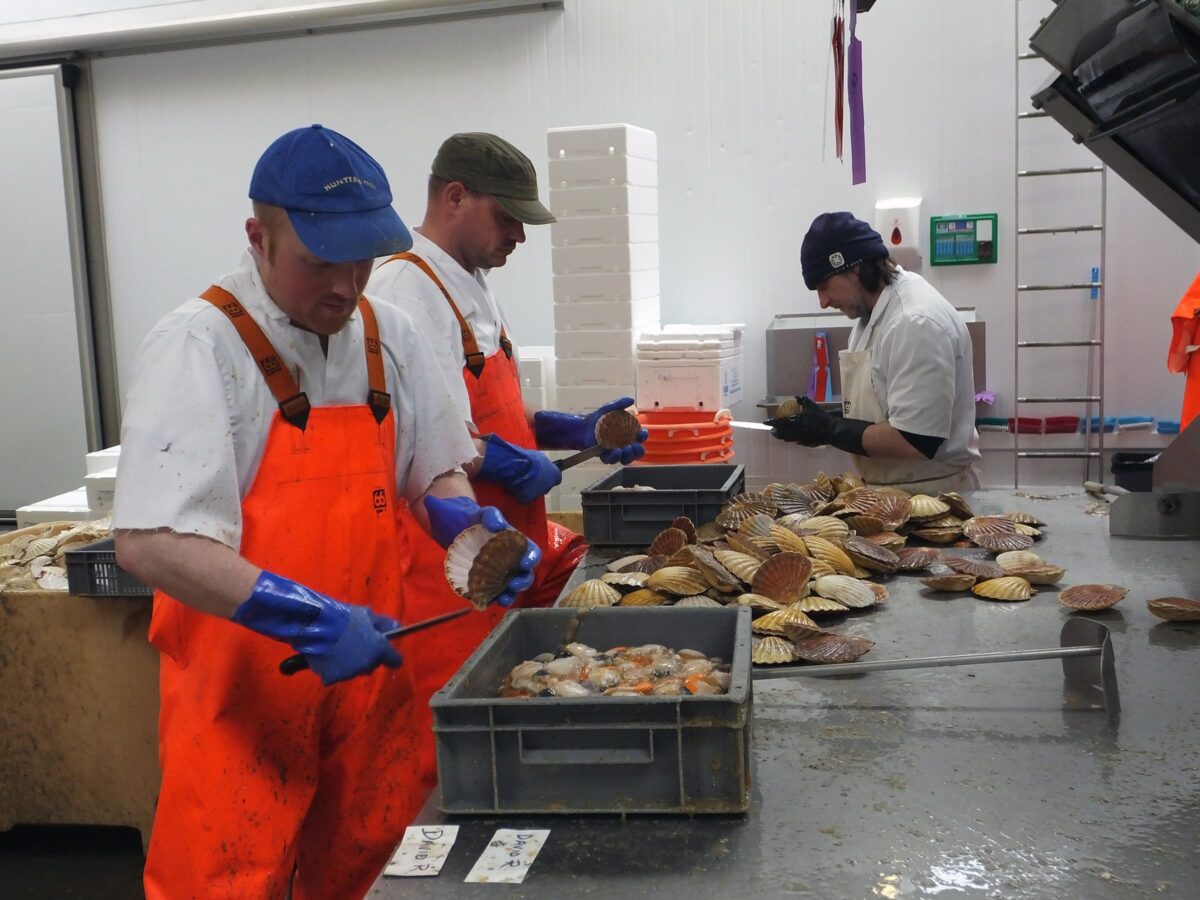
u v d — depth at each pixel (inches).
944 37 203.5
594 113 221.3
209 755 66.6
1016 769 56.2
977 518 105.6
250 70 235.8
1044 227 204.4
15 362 253.3
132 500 61.1
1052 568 89.0
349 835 74.0
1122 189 201.2
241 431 65.4
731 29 212.8
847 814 51.9
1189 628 77.0
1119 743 58.9
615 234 176.7
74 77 242.7
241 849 67.0
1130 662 70.7
